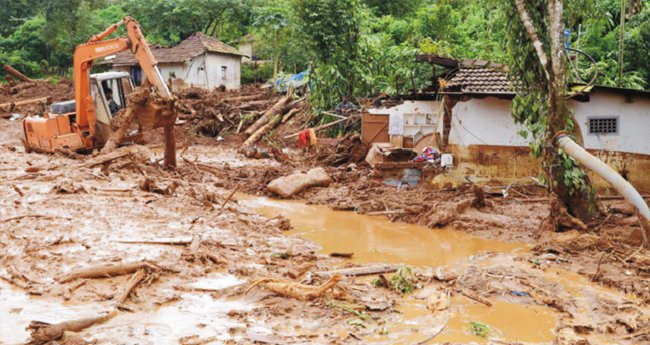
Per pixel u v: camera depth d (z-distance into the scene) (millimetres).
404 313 7703
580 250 10719
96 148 21562
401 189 16578
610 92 16250
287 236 11945
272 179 18016
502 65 17516
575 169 11992
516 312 7848
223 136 29531
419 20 32656
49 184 15336
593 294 8539
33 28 51406
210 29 52625
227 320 7242
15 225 11023
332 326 7148
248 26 50938
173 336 6715
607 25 26250
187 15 50344
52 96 38562
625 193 11195
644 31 24297
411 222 13531
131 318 7203
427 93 18828
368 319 7414
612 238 11203
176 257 9578
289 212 14617
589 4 13953
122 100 22094
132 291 7992
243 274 9039
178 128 29656
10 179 15961
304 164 21562
